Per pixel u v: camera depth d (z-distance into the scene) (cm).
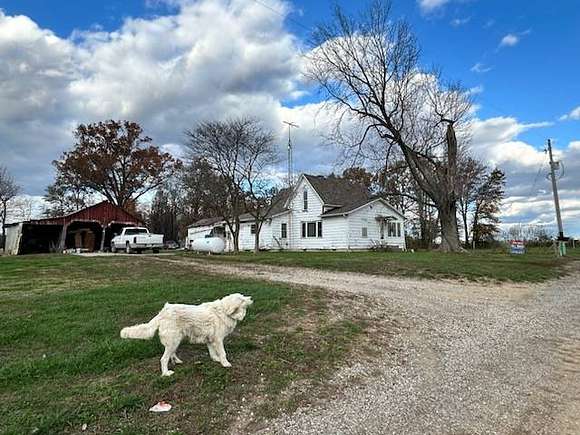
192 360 570
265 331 733
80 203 5969
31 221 3500
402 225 3841
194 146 3206
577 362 704
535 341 830
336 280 1474
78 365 532
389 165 2933
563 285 1639
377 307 1011
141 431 402
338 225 3500
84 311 798
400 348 734
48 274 1480
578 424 471
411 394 543
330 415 472
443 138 2839
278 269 1794
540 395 554
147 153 5341
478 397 541
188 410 450
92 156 5006
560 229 3098
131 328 520
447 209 2856
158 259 2220
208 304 573
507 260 2234
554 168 3161
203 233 5091
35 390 466
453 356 711
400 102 2692
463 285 1502
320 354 654
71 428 400
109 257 2345
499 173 5359
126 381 497
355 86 2658
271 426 439
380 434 435
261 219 3406
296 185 3850
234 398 488
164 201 6462
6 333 646
